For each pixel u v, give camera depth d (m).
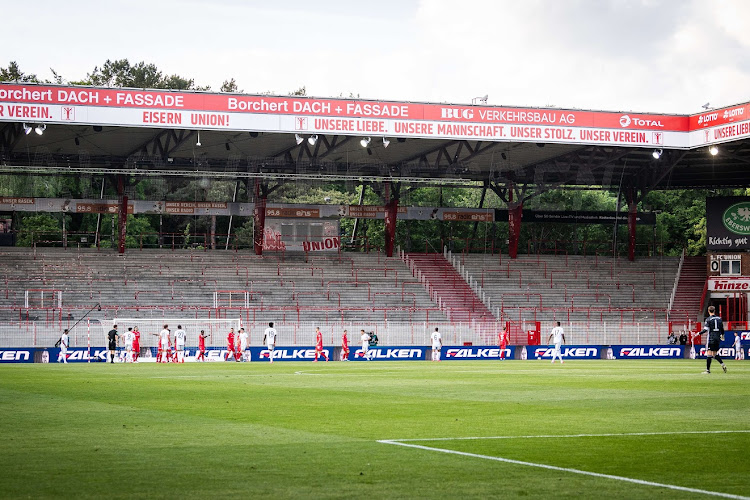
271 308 64.19
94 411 18.97
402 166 71.62
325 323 59.69
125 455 12.70
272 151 66.31
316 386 27.39
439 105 59.50
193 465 11.87
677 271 76.44
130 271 66.75
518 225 76.25
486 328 62.25
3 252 67.19
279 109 57.16
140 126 55.12
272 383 29.03
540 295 71.62
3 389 25.94
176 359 52.06
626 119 62.53
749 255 70.94
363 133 58.31
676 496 9.88
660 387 26.50
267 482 10.70
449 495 9.96
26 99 53.41
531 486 10.45
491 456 12.59
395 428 15.83
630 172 75.94
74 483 10.63
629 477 11.00
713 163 74.12
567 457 12.48
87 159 66.81
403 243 86.31
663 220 92.56
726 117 60.78
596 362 51.41
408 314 66.25
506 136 60.56
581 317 69.62
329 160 70.19
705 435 14.77
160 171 66.06
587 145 62.12
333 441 14.12
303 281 68.75
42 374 35.28
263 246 72.62
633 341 65.00
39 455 12.70
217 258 70.62
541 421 16.92
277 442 14.02
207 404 20.73
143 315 61.19
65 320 58.91
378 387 26.83
